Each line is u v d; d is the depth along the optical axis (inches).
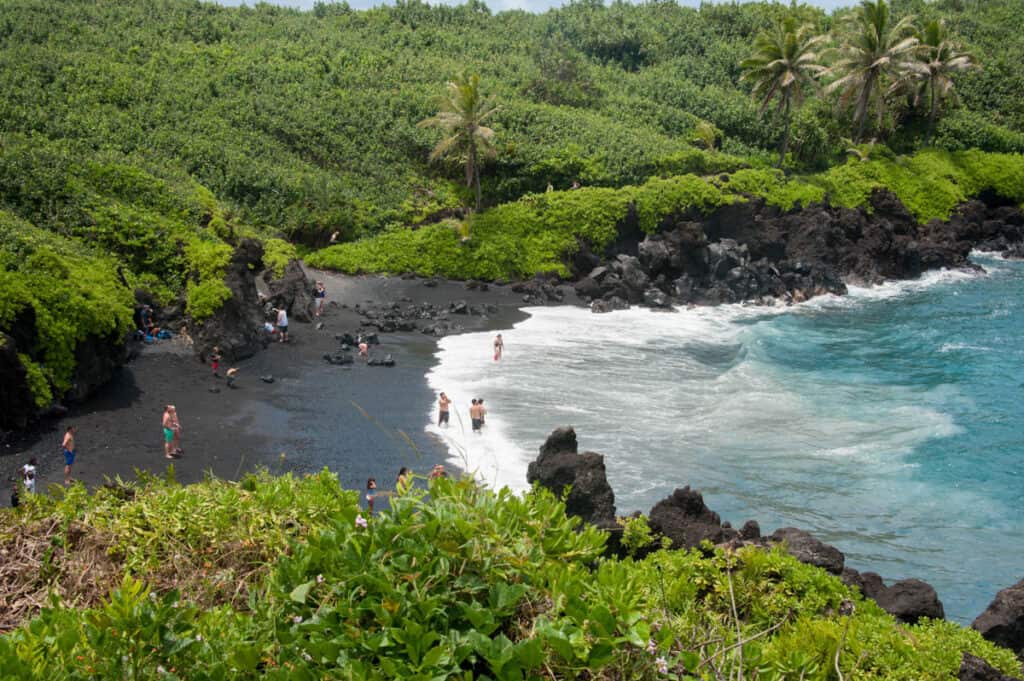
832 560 728.3
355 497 373.4
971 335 2012.8
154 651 249.9
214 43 3206.2
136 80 2694.4
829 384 1616.6
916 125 3597.4
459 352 1732.3
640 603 267.0
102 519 349.7
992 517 1088.2
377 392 1464.1
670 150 2866.6
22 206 1766.7
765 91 3009.4
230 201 2330.2
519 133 2844.5
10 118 2249.0
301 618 255.0
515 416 1368.1
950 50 3361.2
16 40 2797.7
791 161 3193.9
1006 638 658.2
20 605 313.4
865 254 2664.9
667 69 3752.5
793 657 326.6
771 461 1235.9
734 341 1910.7
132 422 1283.2
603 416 1391.5
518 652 228.4
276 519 351.3
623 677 240.5
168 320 1653.5
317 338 1786.4
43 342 1285.7
